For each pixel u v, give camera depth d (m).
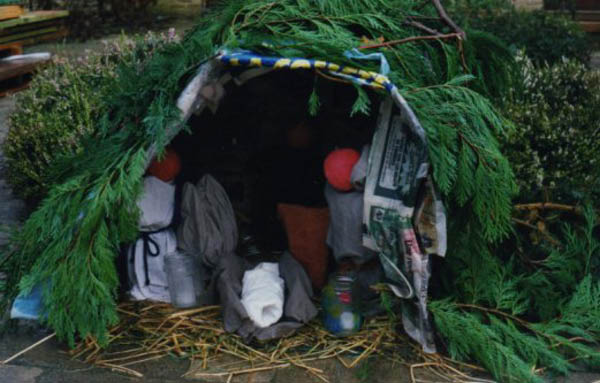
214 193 4.19
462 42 4.05
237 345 3.69
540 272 3.93
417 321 3.64
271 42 3.58
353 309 3.74
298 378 3.45
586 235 4.11
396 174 3.56
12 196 5.80
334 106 4.34
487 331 3.52
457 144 3.54
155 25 13.78
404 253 3.51
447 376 3.47
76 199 3.61
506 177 3.51
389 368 3.53
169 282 3.98
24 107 5.70
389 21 3.83
